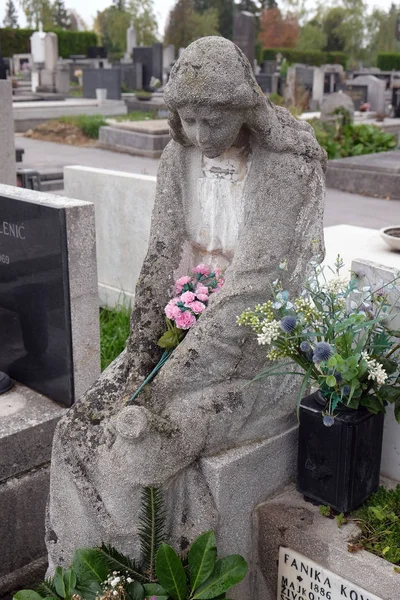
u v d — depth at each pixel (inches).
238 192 90.7
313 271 89.0
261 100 83.5
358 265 98.9
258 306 81.5
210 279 94.4
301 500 93.3
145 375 92.0
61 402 133.6
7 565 119.4
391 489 94.6
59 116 703.1
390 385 86.5
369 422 87.4
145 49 979.3
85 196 206.1
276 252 86.3
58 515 90.0
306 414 88.4
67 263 126.8
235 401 87.7
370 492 92.1
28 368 139.5
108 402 91.4
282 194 86.0
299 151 87.2
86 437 88.2
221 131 82.4
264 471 92.1
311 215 88.1
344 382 83.0
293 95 727.1
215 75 79.1
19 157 433.1
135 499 82.5
